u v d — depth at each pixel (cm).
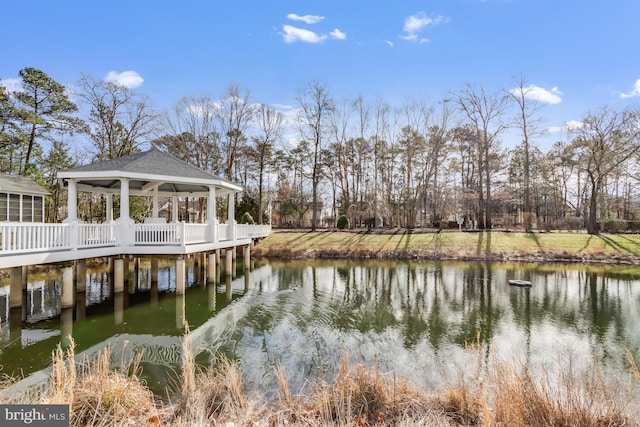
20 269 785
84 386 345
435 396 393
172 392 450
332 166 3403
